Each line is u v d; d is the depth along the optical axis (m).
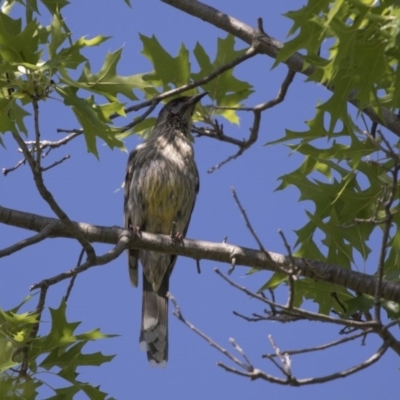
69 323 10.70
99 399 10.89
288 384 8.26
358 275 11.49
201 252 12.18
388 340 8.86
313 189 12.45
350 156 11.55
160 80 13.72
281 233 8.73
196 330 8.55
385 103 10.65
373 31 9.36
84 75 11.52
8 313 10.44
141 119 12.55
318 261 11.74
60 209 10.39
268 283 12.20
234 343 8.50
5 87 10.16
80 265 10.76
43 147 12.62
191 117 14.51
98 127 11.12
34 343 10.62
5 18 10.23
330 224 12.24
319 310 12.37
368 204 12.14
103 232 12.00
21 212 11.80
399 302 11.30
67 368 10.82
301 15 9.19
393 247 12.24
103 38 10.38
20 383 10.44
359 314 11.67
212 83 14.03
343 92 10.10
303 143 11.72
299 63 12.91
